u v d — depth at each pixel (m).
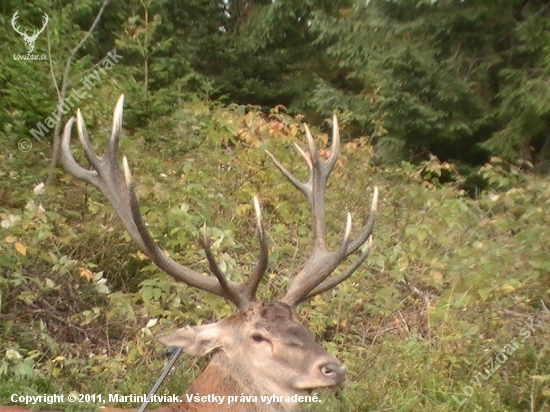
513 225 8.88
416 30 15.66
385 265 8.51
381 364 6.79
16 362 5.86
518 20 15.68
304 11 19.67
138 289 7.43
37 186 7.43
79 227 7.61
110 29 13.73
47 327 6.64
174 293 6.69
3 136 8.51
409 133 15.38
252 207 8.74
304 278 5.18
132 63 13.01
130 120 9.92
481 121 15.19
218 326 4.86
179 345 4.78
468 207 10.55
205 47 18.50
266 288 7.36
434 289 8.48
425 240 9.21
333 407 5.84
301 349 4.71
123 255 7.54
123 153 8.34
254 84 19.33
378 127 12.52
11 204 7.86
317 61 20.19
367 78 15.77
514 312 7.89
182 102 11.09
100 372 6.11
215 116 10.38
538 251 8.13
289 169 9.68
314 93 16.88
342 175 10.33
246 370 4.77
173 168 9.02
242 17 21.34
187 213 7.62
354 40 15.99
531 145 15.20
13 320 6.50
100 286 6.62
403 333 7.56
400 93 14.95
